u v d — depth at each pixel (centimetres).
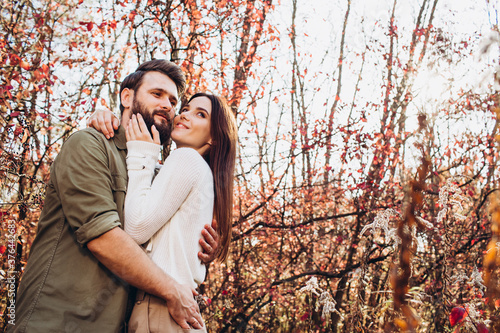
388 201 647
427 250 430
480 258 462
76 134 165
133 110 195
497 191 113
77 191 151
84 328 144
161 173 171
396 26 835
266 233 706
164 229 168
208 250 180
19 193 424
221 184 202
